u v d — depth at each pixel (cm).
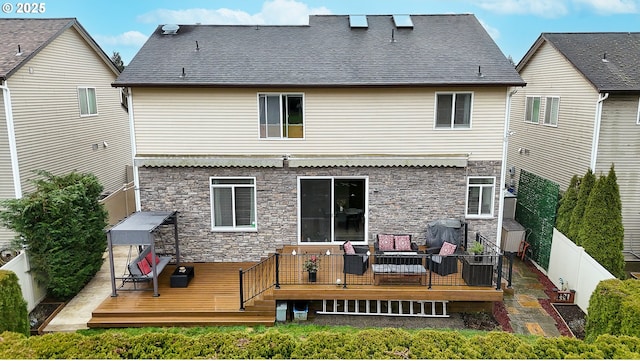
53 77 1864
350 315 1335
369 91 1514
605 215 1452
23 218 1332
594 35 2167
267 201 1584
